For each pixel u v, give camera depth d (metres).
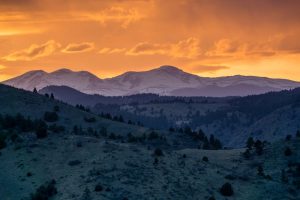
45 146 167.38
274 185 154.12
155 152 163.75
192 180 148.12
